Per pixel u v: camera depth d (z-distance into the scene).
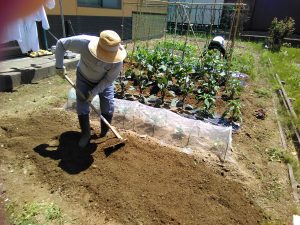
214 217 3.16
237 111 5.40
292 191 3.80
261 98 7.07
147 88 6.60
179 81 6.57
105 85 3.83
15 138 4.25
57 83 6.92
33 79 6.83
